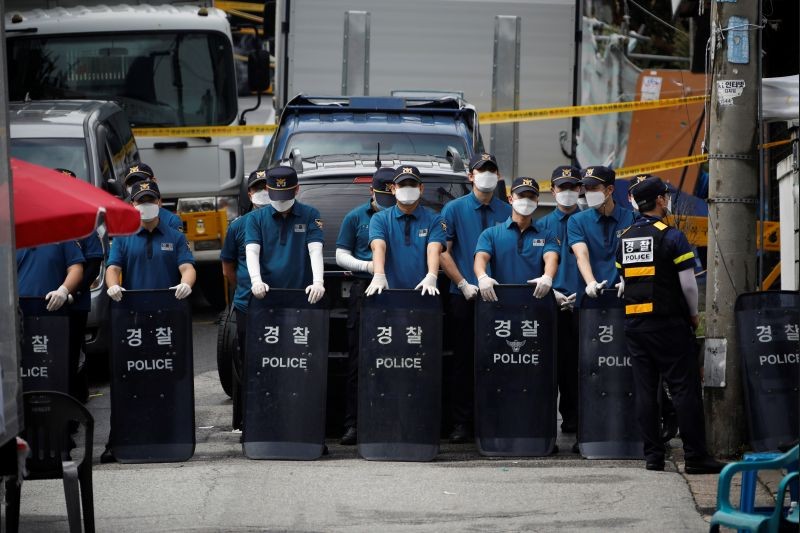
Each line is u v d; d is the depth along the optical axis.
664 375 24.34
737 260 25.20
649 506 22.09
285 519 21.39
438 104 37.28
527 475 24.52
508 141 46.16
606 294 26.23
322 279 26.39
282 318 26.16
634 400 26.14
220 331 31.61
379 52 45.56
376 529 20.77
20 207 19.94
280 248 26.81
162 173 47.16
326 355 26.20
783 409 24.56
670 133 54.16
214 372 37.25
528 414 26.39
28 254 28.09
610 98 54.50
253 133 47.78
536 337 26.41
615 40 55.03
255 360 26.19
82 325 28.61
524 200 26.48
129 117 48.31
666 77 54.66
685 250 23.88
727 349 25.23
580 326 26.34
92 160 38.00
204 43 48.59
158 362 26.23
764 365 24.56
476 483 23.84
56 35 48.31
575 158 46.41
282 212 26.72
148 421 26.19
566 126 46.41
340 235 27.33
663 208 24.59
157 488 23.62
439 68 45.75
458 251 27.56
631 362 25.67
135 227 20.80
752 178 25.23
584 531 20.64
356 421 27.78
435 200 29.33
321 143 33.34
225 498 22.80
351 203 29.00
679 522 21.09
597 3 59.34
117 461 26.19
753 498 18.50
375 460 25.97
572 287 27.92
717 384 25.23
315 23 45.34
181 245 27.47
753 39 25.17
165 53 48.50
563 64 46.09
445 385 28.70
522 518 21.39
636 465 25.44
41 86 48.31
